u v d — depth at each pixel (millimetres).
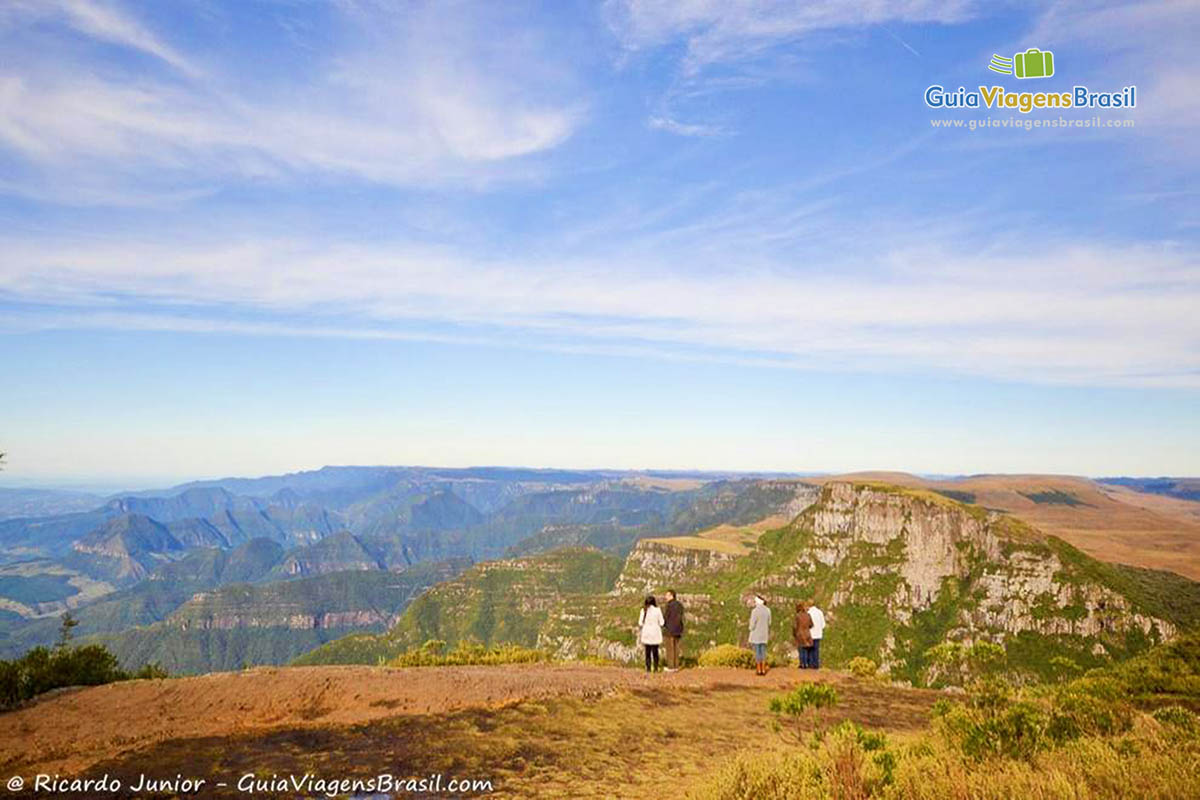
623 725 14273
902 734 14367
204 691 13922
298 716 13281
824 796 8117
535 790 10062
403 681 15602
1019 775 8195
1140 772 8070
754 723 15492
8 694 13297
